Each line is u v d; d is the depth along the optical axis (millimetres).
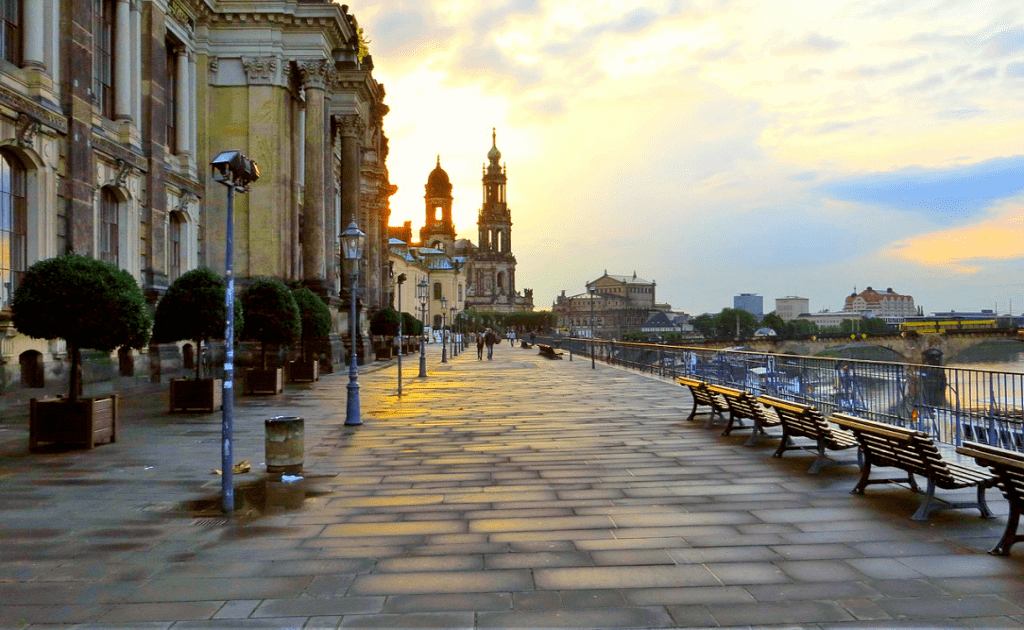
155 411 19656
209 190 35938
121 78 27484
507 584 6348
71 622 5629
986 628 5406
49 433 13352
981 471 8586
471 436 14875
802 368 18375
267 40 36438
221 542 7613
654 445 13609
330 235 40844
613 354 47750
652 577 6488
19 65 21703
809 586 6238
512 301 194250
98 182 25453
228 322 8859
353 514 8703
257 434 15352
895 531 7793
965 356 126562
